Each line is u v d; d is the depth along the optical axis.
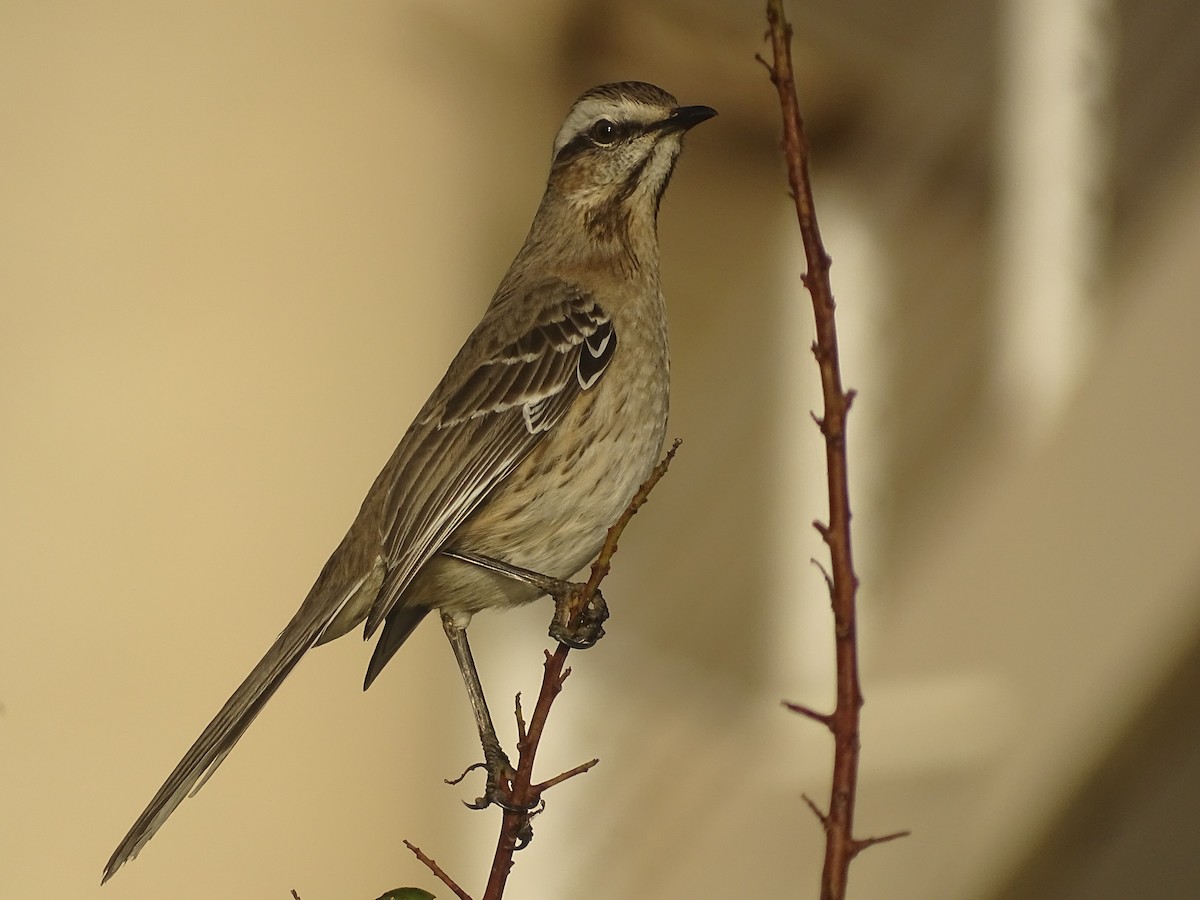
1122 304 11.30
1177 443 10.86
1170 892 10.92
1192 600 10.78
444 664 11.64
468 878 11.53
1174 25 12.00
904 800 11.27
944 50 12.48
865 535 12.06
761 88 12.72
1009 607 11.26
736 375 12.89
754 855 11.66
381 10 11.78
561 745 11.92
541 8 12.05
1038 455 11.27
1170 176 11.57
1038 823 11.03
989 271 12.08
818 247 4.21
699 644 12.42
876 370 12.28
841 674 4.07
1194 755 11.01
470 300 11.92
